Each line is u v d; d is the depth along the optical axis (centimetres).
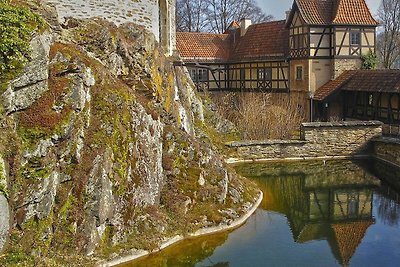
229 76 3303
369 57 2669
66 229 912
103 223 983
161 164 1225
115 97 1091
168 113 1467
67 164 941
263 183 1756
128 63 1335
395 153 1986
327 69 2706
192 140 1362
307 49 2677
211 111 2450
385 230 1268
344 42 2666
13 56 872
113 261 963
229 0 4616
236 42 3325
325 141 2175
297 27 2762
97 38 1255
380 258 1069
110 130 1041
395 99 2250
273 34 3070
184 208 1195
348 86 2491
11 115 871
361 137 2181
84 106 1003
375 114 2381
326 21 2673
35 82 908
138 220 1072
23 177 853
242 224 1269
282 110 2497
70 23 1256
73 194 938
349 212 1428
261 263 1027
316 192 1642
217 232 1189
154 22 1559
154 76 1441
